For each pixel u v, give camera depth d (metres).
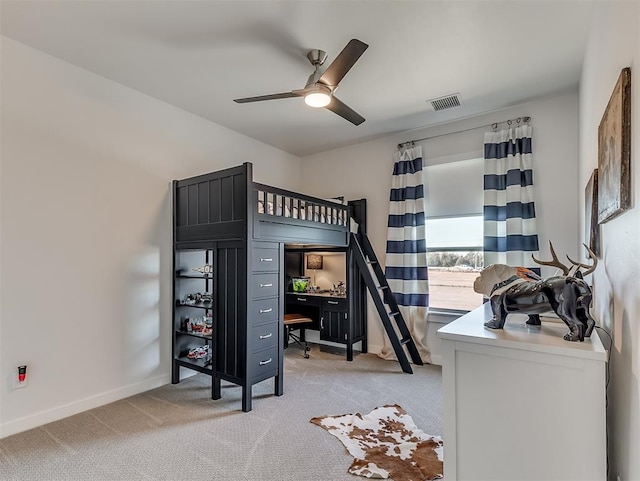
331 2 2.15
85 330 2.93
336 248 4.74
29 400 2.60
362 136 4.57
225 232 3.13
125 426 2.61
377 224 4.66
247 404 2.88
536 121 3.55
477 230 3.97
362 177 4.82
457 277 4.08
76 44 2.61
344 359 4.32
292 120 4.04
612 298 1.58
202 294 3.79
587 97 2.51
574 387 1.31
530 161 3.52
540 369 1.37
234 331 3.02
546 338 1.45
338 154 5.07
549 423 1.35
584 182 2.72
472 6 2.18
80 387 2.89
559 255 3.39
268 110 3.78
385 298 4.31
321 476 2.03
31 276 2.63
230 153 4.31
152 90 3.33
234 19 2.31
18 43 2.59
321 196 5.20
